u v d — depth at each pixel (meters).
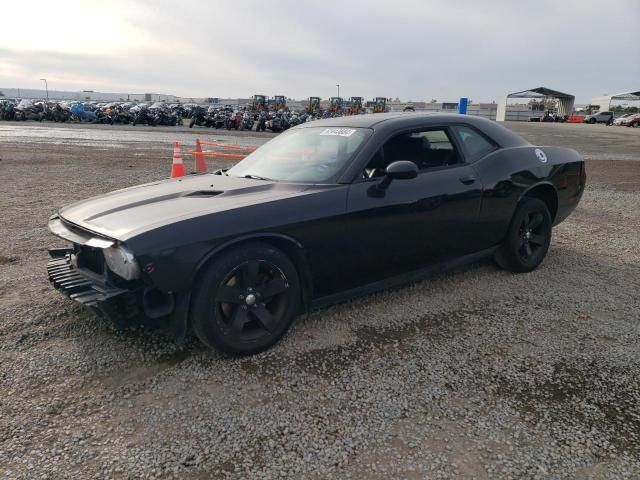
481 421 2.54
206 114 34.41
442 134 4.16
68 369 2.98
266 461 2.25
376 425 2.50
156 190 3.69
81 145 18.25
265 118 32.59
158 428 2.47
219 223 2.94
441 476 2.17
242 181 3.80
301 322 3.66
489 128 4.55
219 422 2.52
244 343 3.10
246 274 3.05
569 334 3.50
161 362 3.08
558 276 4.69
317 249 3.30
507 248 4.59
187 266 2.82
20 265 4.77
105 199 3.61
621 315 3.82
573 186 5.11
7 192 8.51
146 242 2.75
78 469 2.19
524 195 4.57
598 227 6.73
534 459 2.28
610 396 2.76
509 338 3.43
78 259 3.31
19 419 2.52
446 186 3.93
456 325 3.63
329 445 2.36
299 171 3.73
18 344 3.26
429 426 2.50
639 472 2.20
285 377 2.93
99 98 173.62
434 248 3.96
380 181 3.58
